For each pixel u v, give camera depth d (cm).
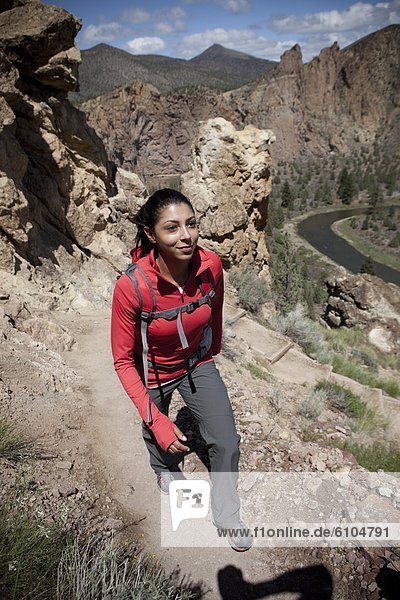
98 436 382
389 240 15225
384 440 619
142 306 217
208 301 229
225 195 1412
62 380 465
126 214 1273
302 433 527
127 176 1314
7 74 705
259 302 1404
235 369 667
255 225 1616
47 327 577
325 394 704
